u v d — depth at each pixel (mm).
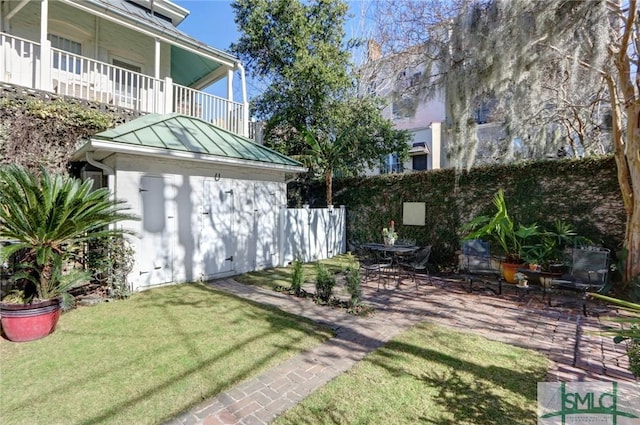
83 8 7414
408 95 8039
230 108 9703
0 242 4379
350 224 11203
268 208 8609
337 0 12125
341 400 2770
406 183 9742
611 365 3475
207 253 7223
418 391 2920
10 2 7738
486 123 10383
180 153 6328
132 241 6035
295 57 11430
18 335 3793
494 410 2666
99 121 7004
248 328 4344
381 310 5281
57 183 4367
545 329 4508
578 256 6023
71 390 2854
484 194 8234
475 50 6152
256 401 2748
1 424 2408
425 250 7402
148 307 5195
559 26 5305
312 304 5488
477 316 5039
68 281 4289
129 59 10195
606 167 6621
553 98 8094
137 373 3156
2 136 5809
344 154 11398
